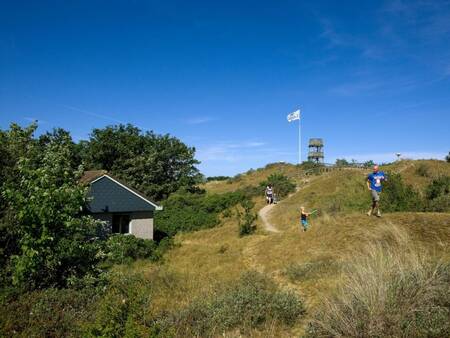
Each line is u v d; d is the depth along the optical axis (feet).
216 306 25.22
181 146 174.60
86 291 26.91
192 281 35.42
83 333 18.84
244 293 26.45
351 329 18.24
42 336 20.48
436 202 56.85
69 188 31.42
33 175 30.76
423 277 20.70
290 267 39.01
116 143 164.25
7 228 29.35
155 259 68.28
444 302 18.98
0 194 30.94
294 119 150.92
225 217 111.14
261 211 107.65
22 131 36.83
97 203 81.15
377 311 18.29
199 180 179.32
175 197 130.93
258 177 196.65
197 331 22.26
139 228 87.66
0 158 33.32
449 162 129.80
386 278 20.68
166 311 25.99
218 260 55.42
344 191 82.17
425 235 40.19
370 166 149.28
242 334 22.34
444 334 16.67
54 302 24.18
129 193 85.71
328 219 56.75
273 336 21.61
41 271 29.32
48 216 28.89
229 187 192.24
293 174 163.32
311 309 24.98
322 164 180.96
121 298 19.98
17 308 22.84
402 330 17.30
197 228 103.35
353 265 27.12
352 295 20.47
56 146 38.14
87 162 153.69
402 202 58.34
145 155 166.71
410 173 119.44
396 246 38.01
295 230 61.41
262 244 59.88
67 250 29.81
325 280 31.17
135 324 17.47
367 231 44.73
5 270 28.43
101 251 33.76
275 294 26.58
